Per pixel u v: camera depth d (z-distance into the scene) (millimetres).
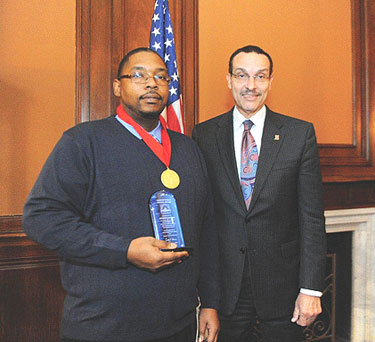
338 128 3064
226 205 1755
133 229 1239
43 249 2156
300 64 2908
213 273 1567
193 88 2545
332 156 2992
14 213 2137
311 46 2949
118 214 1235
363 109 3113
